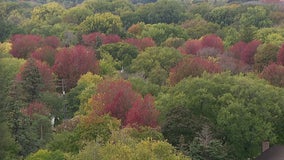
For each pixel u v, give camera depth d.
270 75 71.12
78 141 45.78
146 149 36.56
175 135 47.53
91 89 67.00
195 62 73.44
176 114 48.84
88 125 46.84
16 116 51.16
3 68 66.00
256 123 50.56
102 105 56.03
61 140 46.78
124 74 81.00
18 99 57.88
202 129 47.16
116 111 54.59
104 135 45.38
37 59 85.44
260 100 53.81
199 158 43.38
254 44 97.25
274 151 48.09
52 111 65.69
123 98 55.72
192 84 55.72
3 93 53.31
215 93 55.06
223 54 92.94
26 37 107.12
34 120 53.91
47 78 73.19
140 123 49.62
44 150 43.50
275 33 108.75
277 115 53.19
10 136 47.66
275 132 53.50
